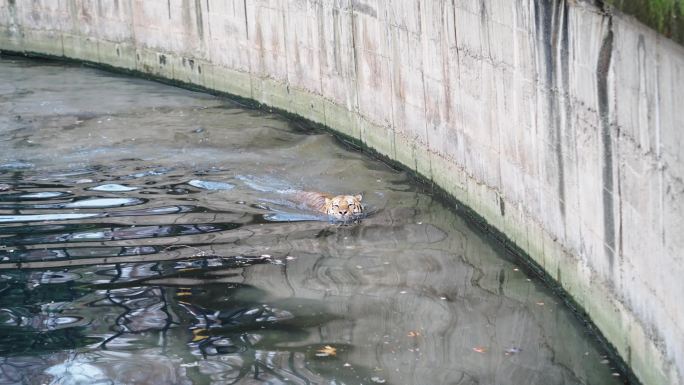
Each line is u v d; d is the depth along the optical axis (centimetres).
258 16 2141
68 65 2691
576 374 930
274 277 1184
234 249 1281
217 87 2333
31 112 2061
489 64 1313
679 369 800
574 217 1075
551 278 1158
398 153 1697
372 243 1308
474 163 1398
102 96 2266
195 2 2331
